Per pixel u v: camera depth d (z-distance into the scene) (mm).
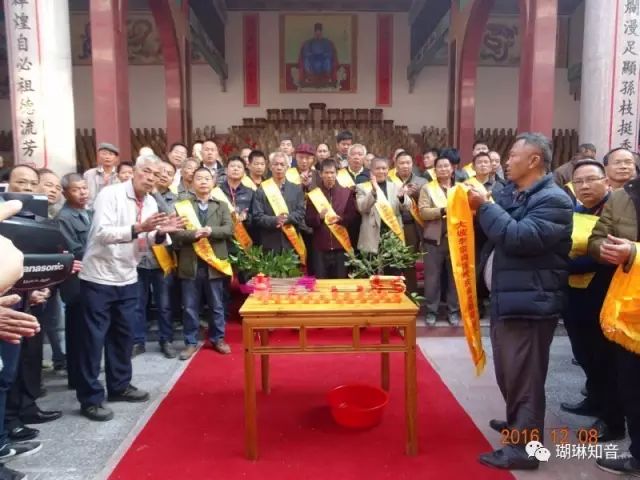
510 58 14414
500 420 3170
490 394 3635
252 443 2750
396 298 2932
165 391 3713
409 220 5324
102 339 3311
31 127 5383
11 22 5324
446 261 5012
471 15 8656
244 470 2654
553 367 4188
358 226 5234
